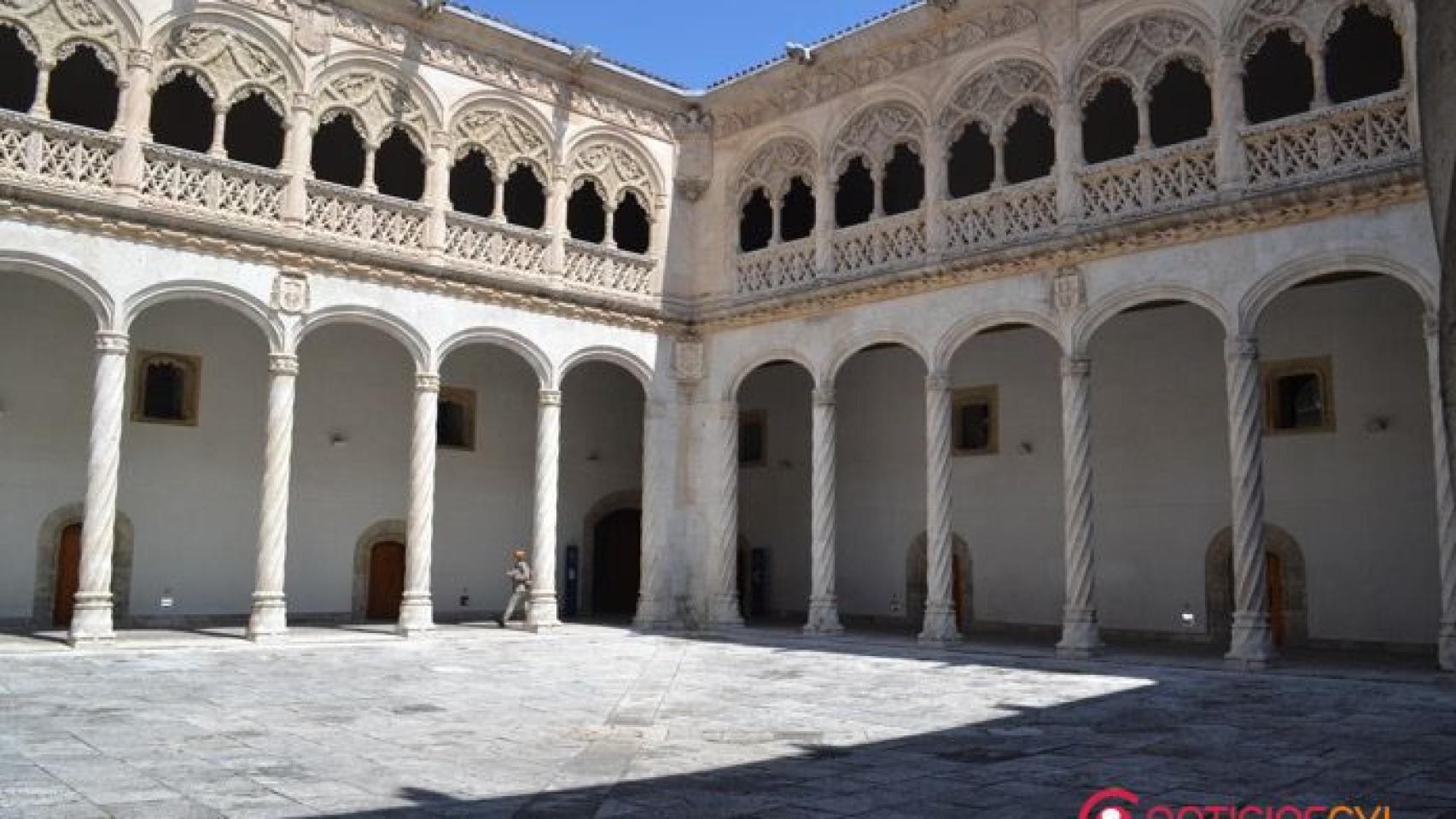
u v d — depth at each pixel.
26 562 18.50
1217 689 13.22
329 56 19.47
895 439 24.84
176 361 20.25
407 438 23.31
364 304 19.52
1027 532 22.22
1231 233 16.19
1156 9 17.36
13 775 7.71
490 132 21.47
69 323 19.27
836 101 21.91
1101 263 17.64
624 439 27.28
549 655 17.08
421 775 7.96
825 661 16.41
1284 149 15.80
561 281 22.06
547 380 21.81
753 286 23.14
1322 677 14.24
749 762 8.64
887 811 7.02
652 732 10.03
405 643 18.47
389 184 24.09
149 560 19.66
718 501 23.23
